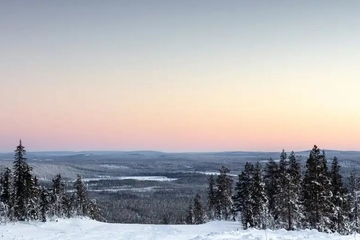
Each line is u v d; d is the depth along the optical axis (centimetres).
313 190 4753
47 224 5491
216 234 2588
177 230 4806
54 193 7538
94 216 9950
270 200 6225
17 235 4228
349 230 4928
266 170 6153
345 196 5350
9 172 6562
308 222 5122
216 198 8775
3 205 6162
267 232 2677
